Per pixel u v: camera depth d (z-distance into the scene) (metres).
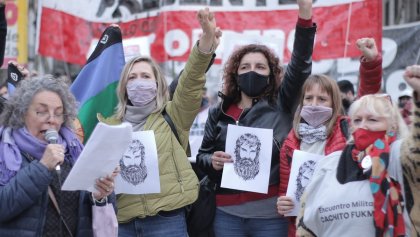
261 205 8.84
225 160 8.79
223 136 9.16
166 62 14.95
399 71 15.90
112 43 9.95
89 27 15.41
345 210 6.62
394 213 6.45
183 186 8.44
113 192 7.49
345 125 8.48
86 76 9.90
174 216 8.46
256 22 14.63
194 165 9.89
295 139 8.66
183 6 14.84
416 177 6.44
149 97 8.58
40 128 7.04
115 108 9.17
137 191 8.30
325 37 14.34
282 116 9.09
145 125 8.57
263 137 8.74
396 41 15.95
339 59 14.30
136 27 15.18
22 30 16.09
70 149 7.27
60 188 7.02
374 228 6.51
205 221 8.97
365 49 8.90
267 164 8.70
